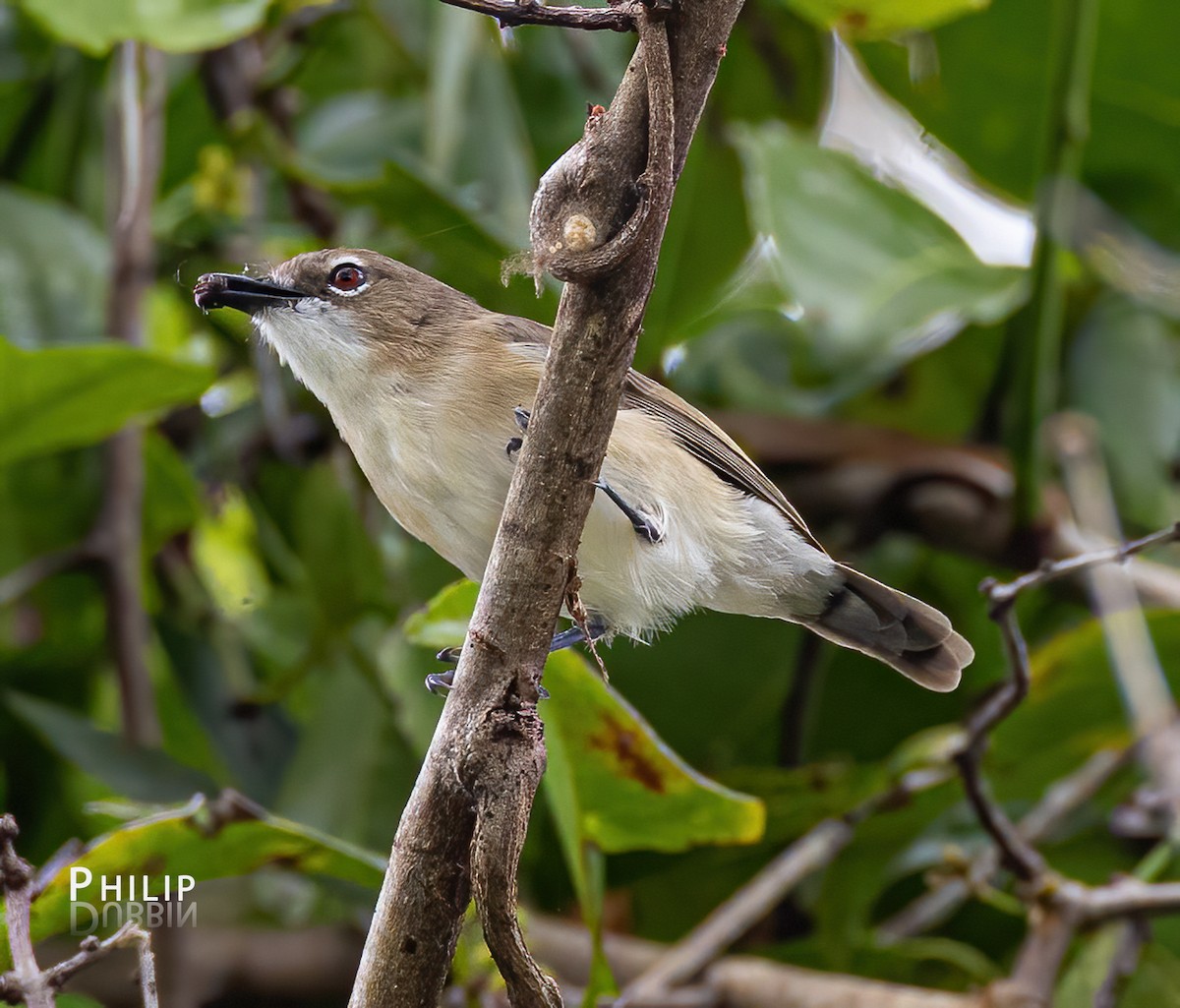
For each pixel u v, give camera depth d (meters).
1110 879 9.49
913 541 11.23
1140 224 12.28
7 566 10.42
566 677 7.35
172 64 11.62
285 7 10.36
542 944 9.54
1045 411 10.15
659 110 4.70
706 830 7.93
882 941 10.27
